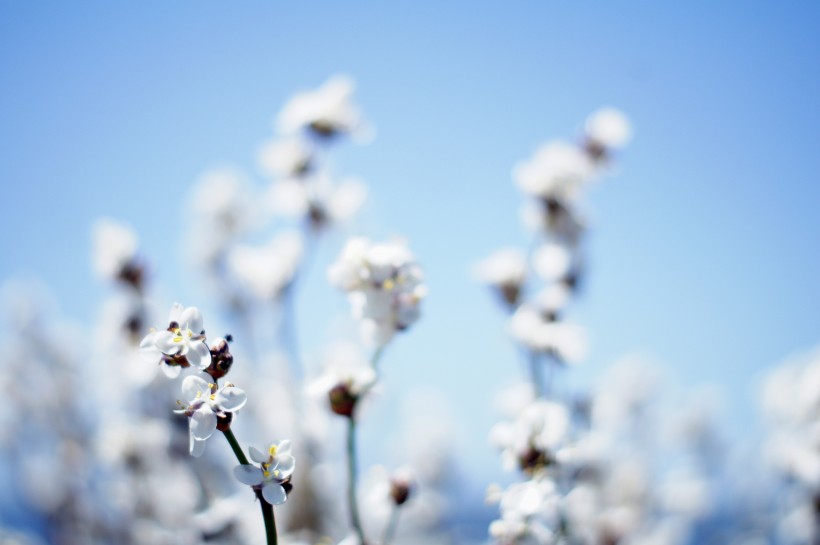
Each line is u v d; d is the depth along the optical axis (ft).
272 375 3.63
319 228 3.36
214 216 4.24
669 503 4.21
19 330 4.39
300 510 3.14
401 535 3.85
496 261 3.03
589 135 3.19
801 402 3.22
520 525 2.12
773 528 3.71
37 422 4.12
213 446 3.15
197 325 1.77
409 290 2.13
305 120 3.12
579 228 3.02
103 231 3.16
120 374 3.33
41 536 3.74
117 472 3.35
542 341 2.76
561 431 2.19
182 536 3.07
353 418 2.16
